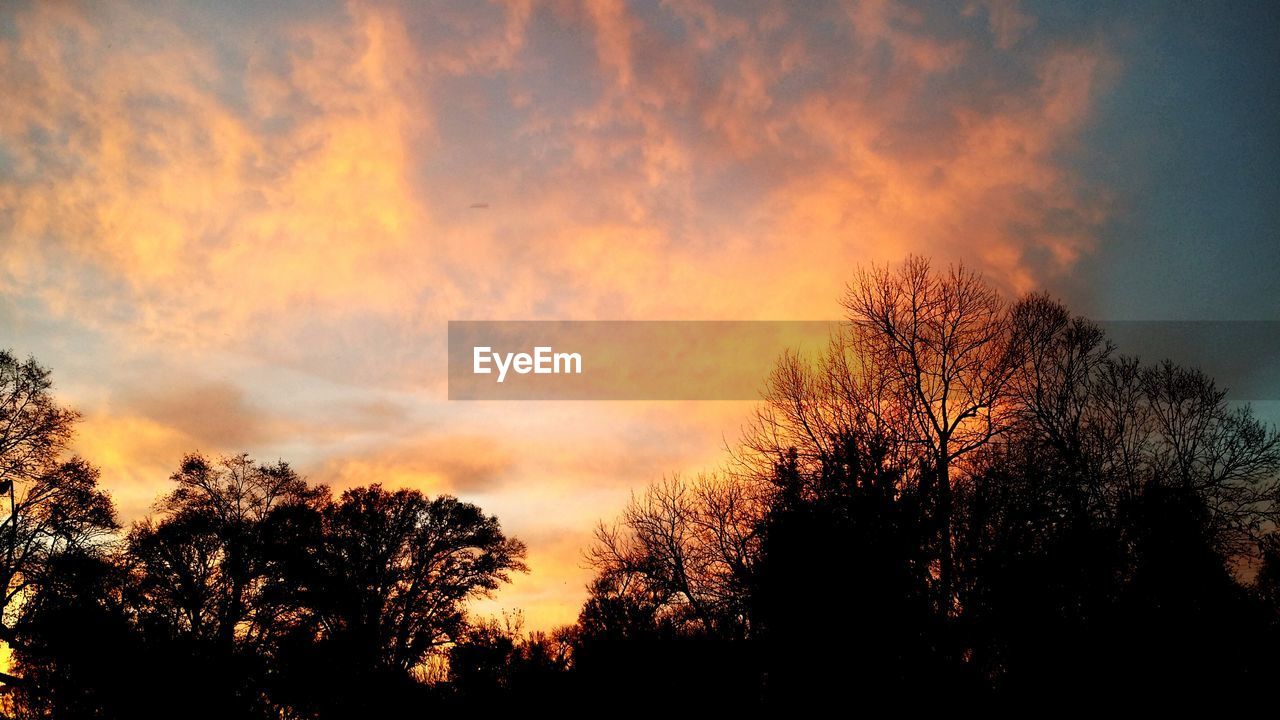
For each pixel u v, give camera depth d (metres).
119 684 28.86
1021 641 15.87
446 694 31.22
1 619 26.66
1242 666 16.88
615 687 22.19
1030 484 17.31
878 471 18.45
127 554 32.06
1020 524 16.80
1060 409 21.84
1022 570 16.20
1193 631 16.86
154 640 30.81
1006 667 16.09
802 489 19.09
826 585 17.23
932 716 15.75
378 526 40.81
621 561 22.84
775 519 18.73
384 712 31.94
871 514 17.56
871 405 21.81
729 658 19.66
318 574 37.75
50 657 27.62
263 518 37.91
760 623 18.84
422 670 35.38
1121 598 16.86
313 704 32.91
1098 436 20.73
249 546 36.44
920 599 16.44
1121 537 17.77
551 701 26.61
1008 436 20.41
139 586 32.38
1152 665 16.17
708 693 20.09
